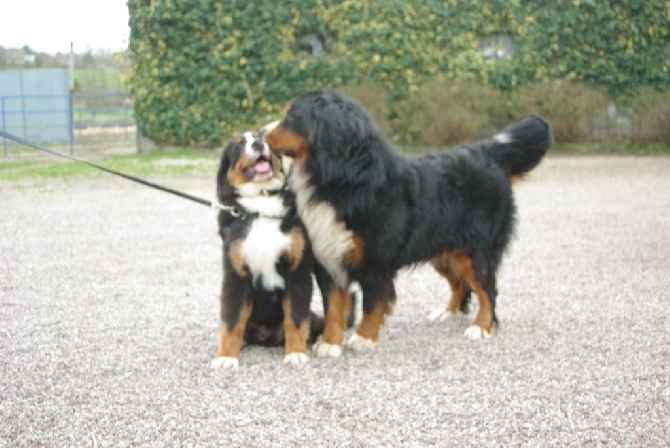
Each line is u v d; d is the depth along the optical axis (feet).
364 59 41.70
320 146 13.94
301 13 41.55
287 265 14.14
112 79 62.44
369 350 14.64
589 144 43.78
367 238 14.15
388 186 14.17
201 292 17.35
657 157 40.98
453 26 42.11
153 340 14.97
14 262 19.40
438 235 14.83
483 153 15.51
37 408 12.83
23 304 16.63
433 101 40.91
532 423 12.49
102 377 13.66
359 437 12.21
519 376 13.69
